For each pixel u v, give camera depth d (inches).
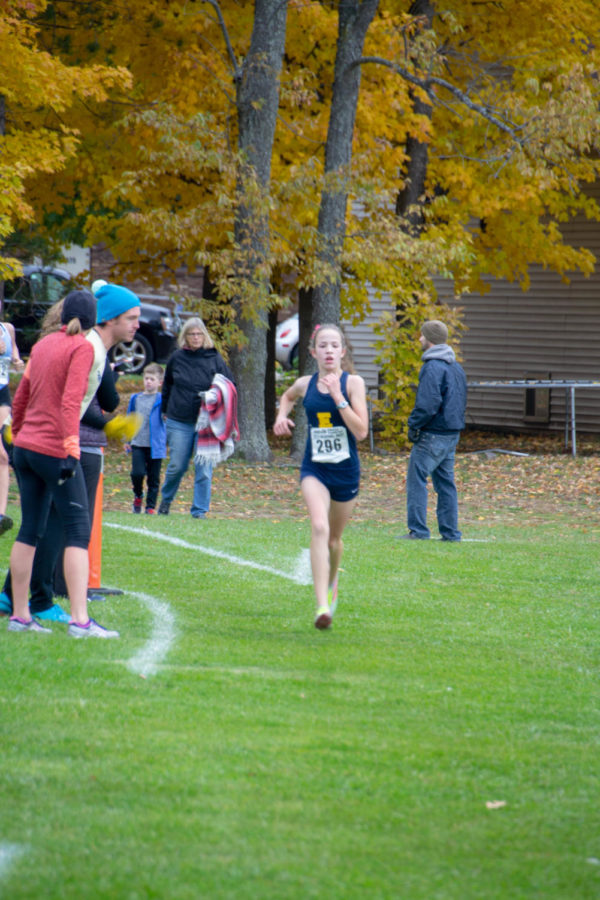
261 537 1099.3
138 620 693.3
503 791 415.2
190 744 448.5
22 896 313.7
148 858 339.9
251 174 1844.2
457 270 2261.3
